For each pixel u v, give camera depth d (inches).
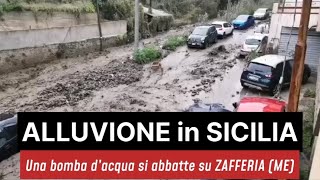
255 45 909.2
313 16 740.0
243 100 434.3
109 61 928.3
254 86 629.0
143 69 837.8
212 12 1915.6
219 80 730.2
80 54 992.2
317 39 737.0
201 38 1059.3
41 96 635.5
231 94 642.2
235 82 716.0
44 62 872.9
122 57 978.1
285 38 808.9
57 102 602.2
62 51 927.0
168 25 1517.0
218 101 604.7
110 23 1125.1
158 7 1726.1
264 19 1643.7
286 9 800.9
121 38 1166.3
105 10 1190.3
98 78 751.7
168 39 1178.0
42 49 863.1
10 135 416.8
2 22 800.9
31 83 718.5
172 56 978.7
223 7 2036.2
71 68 844.6
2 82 705.6
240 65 858.8
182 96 634.8
